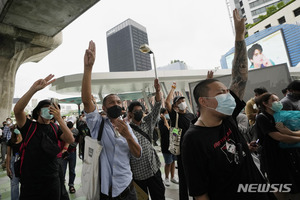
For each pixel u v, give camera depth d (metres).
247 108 3.42
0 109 12.17
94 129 1.68
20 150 1.92
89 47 1.60
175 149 2.54
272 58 26.75
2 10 10.09
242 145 1.16
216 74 11.87
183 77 11.41
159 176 2.30
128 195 1.60
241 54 1.41
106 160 1.60
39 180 1.85
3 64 12.55
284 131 1.76
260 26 30.67
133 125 2.35
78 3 9.65
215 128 1.17
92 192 1.46
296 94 2.43
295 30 23.45
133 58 103.25
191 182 1.08
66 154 3.33
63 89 11.12
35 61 18.16
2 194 3.87
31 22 11.52
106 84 10.38
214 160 1.06
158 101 2.57
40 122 2.07
